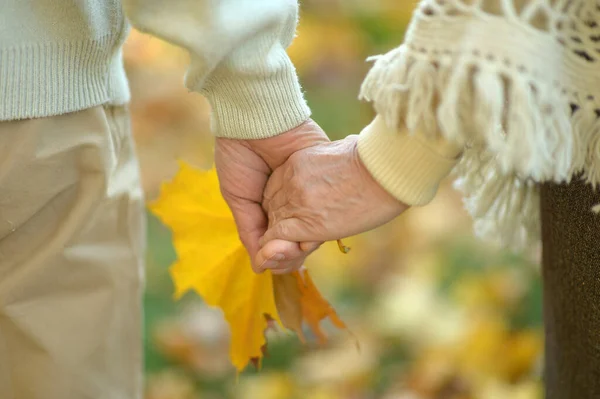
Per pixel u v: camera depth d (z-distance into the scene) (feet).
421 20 5.83
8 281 6.48
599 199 6.02
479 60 5.73
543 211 6.39
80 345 6.68
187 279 6.54
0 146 6.21
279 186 6.18
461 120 5.82
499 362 7.96
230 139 6.20
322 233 6.08
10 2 6.06
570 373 6.44
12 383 6.66
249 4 5.97
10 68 6.10
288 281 6.43
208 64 6.01
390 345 8.14
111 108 6.49
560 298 6.39
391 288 8.64
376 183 6.01
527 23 5.73
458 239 9.18
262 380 8.00
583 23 5.79
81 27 6.16
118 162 6.61
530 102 5.70
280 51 6.10
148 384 7.98
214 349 8.19
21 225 6.42
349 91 10.93
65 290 6.60
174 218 6.55
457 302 8.36
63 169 6.36
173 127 10.74
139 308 6.86
